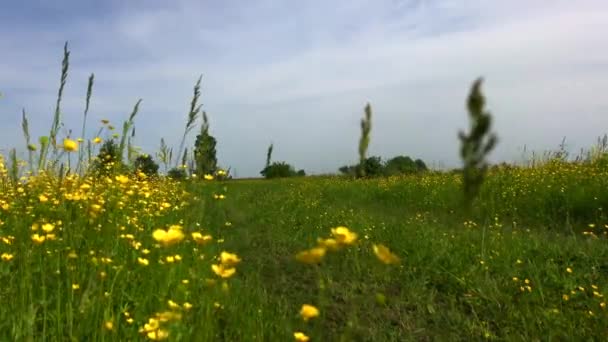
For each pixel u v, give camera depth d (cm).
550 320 359
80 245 326
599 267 483
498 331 362
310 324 330
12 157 352
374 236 670
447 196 994
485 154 95
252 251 578
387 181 1461
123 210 523
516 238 602
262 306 339
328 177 1841
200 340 236
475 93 94
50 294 298
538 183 950
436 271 482
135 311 288
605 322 352
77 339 232
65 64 316
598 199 752
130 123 368
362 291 415
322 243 170
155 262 357
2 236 393
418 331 355
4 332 241
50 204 414
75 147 312
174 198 714
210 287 244
